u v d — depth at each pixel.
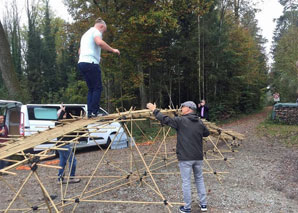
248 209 4.20
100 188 5.45
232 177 5.94
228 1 20.75
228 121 19.30
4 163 7.14
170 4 12.30
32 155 3.28
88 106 4.64
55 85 23.45
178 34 16.62
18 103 8.53
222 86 20.47
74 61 24.50
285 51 21.19
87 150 10.00
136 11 11.96
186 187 3.94
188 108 4.26
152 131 13.60
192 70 18.42
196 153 3.97
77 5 12.70
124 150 9.61
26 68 23.45
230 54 19.17
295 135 11.15
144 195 4.93
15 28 22.59
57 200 4.83
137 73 14.33
